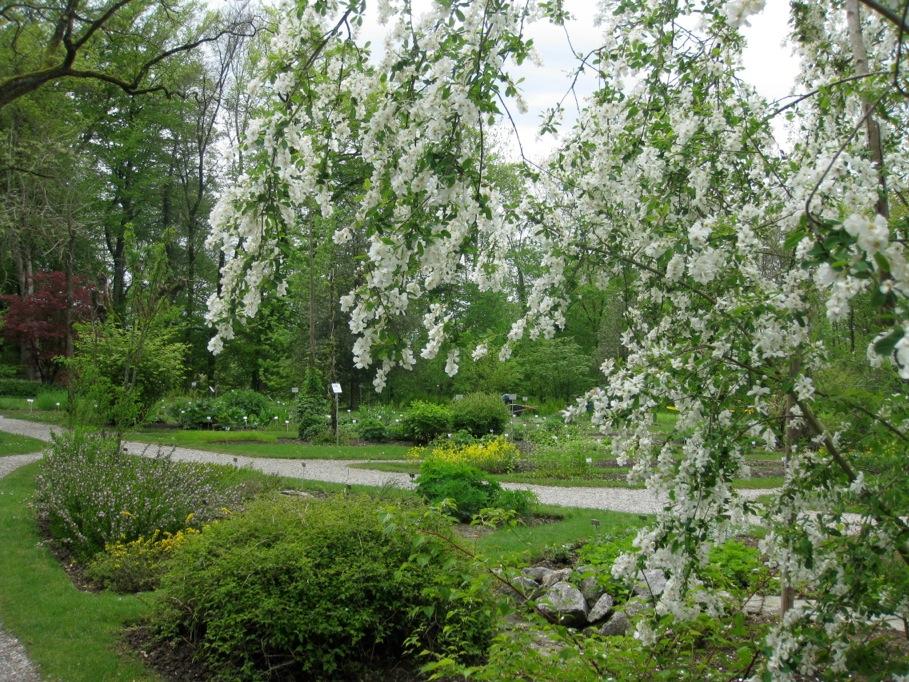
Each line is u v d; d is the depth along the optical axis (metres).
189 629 4.32
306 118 2.92
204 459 12.70
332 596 4.03
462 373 21.17
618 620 4.22
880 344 1.44
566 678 2.64
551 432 15.95
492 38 2.54
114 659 4.14
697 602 2.56
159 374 16.31
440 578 3.27
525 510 8.21
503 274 3.42
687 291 2.87
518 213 3.38
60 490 6.99
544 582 5.06
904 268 1.51
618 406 2.87
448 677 3.81
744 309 2.37
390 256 2.54
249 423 19.22
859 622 2.14
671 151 3.29
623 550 4.59
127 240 9.46
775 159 3.32
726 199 3.41
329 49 2.95
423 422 15.91
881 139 3.24
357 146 3.17
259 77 2.90
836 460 2.42
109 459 7.88
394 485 9.49
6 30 13.94
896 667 1.99
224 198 2.83
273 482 9.20
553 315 3.49
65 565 6.05
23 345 24.97
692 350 2.62
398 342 2.69
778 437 2.77
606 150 3.50
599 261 3.48
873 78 2.77
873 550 2.14
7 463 11.27
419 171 2.60
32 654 4.19
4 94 10.47
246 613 3.89
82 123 23.52
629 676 2.61
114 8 10.70
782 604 3.15
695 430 2.54
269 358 25.91
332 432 16.31
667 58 3.52
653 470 2.83
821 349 2.48
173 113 27.03
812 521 2.41
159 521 6.45
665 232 3.13
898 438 2.37
